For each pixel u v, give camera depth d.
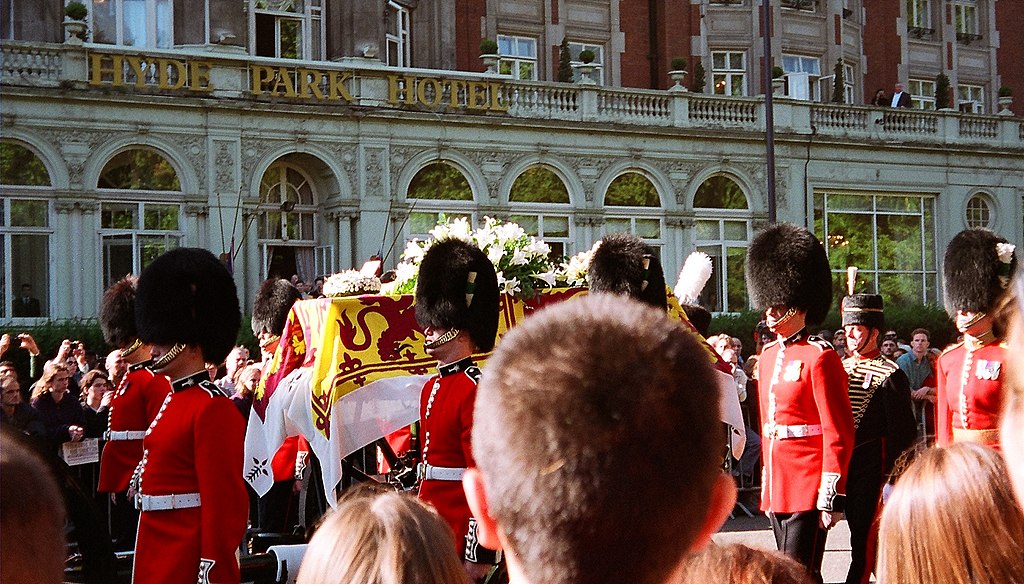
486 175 24.03
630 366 1.71
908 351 13.98
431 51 26.72
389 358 7.48
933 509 2.66
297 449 9.00
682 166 26.08
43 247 20.28
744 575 2.61
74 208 20.36
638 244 8.17
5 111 19.80
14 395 9.08
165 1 22.53
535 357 1.74
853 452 7.83
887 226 28.72
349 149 22.73
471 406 6.21
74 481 6.23
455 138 23.69
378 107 22.95
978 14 34.47
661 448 1.69
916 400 12.47
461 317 6.48
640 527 1.68
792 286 7.37
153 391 7.96
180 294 5.90
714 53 30.27
